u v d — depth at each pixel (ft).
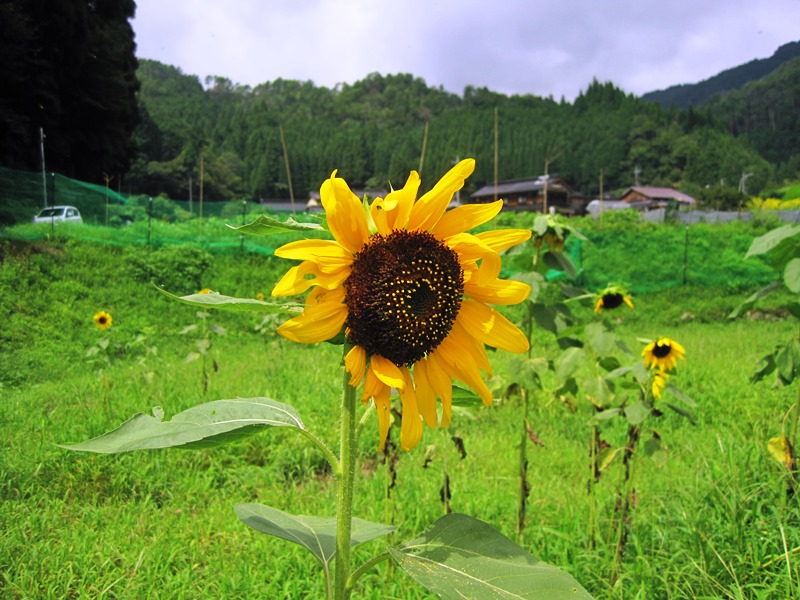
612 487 13.67
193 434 3.66
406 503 12.71
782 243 10.64
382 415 4.13
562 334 10.67
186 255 42.47
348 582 4.26
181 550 10.73
